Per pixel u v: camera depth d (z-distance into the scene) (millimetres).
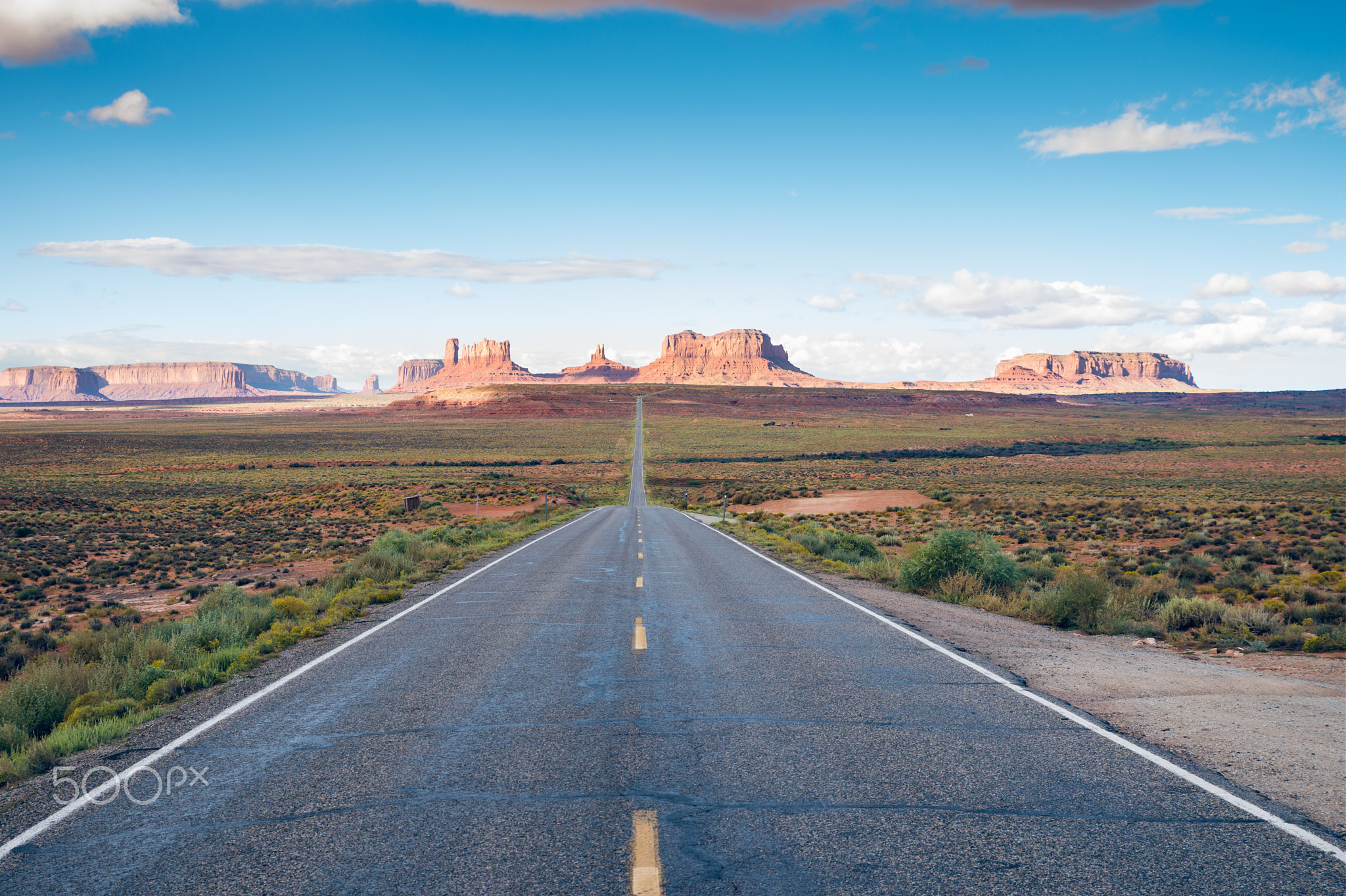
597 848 3896
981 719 6102
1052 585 15062
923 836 4031
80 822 4316
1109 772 4934
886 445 130250
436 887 3521
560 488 71312
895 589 15141
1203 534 28875
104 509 53000
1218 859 3752
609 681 7426
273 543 35156
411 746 5535
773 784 4762
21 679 7684
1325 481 67750
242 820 4305
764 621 10758
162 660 8641
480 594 13727
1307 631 10891
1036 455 115688
